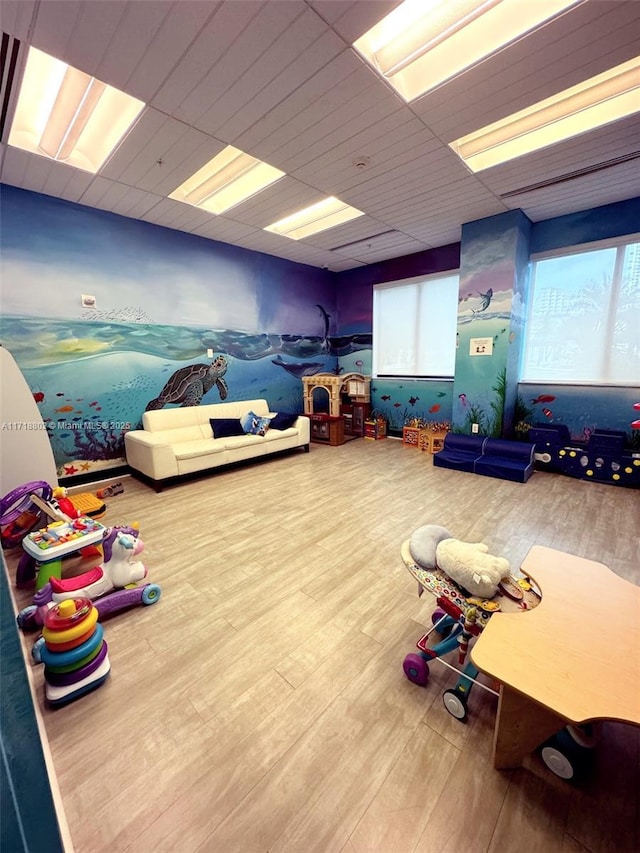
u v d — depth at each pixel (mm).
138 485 3797
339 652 1611
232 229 4238
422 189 3281
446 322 5188
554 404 4250
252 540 2617
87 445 3807
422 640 1479
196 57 1797
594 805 1046
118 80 1945
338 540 2600
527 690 917
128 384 4031
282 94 2062
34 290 3326
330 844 963
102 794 1080
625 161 2838
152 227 4043
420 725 1285
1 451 2822
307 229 4465
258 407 5203
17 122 2402
